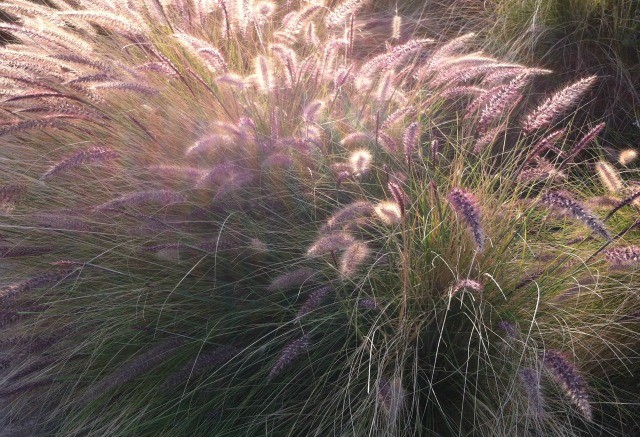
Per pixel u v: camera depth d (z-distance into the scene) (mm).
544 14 1694
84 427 1130
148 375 1117
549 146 1160
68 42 1386
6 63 1288
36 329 1212
